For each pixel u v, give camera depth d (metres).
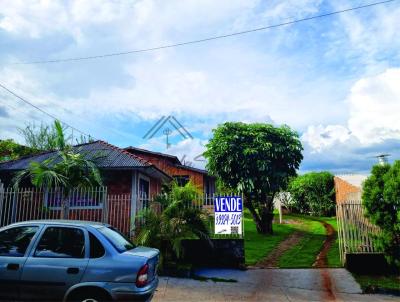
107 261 5.62
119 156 14.10
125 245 6.26
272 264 11.19
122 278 5.50
